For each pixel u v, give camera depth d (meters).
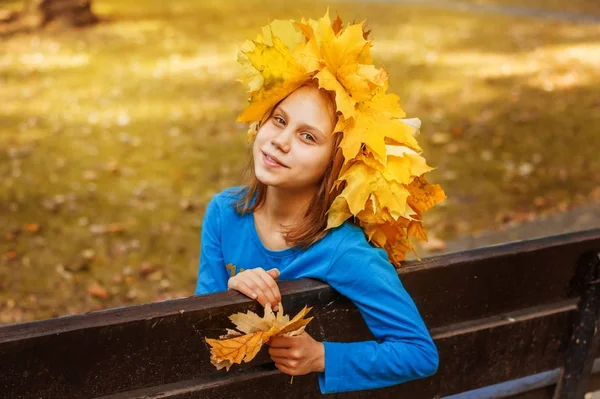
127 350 1.47
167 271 4.54
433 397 1.96
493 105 8.27
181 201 5.56
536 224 5.24
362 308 1.66
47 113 7.63
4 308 4.02
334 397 1.81
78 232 4.96
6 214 5.16
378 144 1.60
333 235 1.69
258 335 1.46
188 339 1.52
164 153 6.58
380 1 15.45
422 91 8.77
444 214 5.37
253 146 1.79
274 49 1.62
